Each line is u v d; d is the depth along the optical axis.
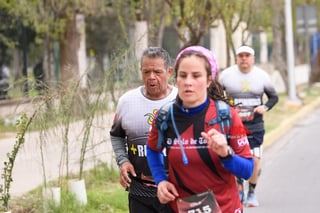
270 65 62.22
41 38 41.66
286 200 18.11
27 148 20.39
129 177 10.61
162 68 10.36
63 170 18.81
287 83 46.66
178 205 8.34
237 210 8.36
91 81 18.41
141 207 10.60
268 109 16.77
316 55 68.00
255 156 16.88
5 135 28.64
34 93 16.45
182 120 8.16
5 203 14.05
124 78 18.41
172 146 8.21
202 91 8.06
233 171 7.98
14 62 41.44
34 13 33.09
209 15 26.50
